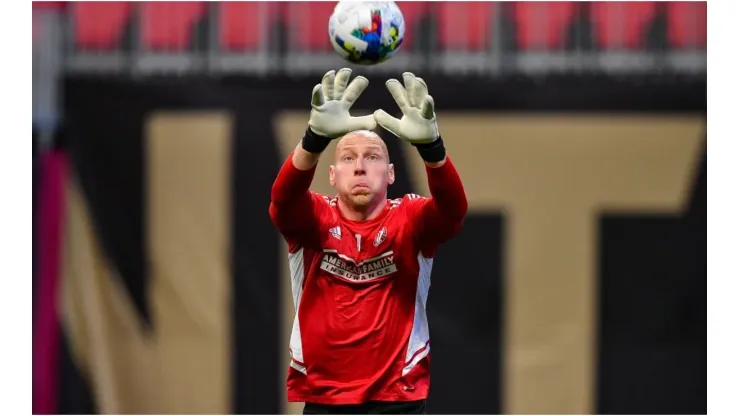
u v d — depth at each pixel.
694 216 28.02
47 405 28.16
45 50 28.08
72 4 28.12
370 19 18.03
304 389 18.94
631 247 28.14
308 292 18.81
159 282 28.27
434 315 28.22
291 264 19.09
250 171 28.25
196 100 28.19
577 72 27.91
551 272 28.14
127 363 28.28
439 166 17.72
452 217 18.27
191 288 28.28
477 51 27.95
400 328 18.77
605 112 27.95
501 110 27.97
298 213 18.19
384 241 18.59
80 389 28.23
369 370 18.61
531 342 28.20
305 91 28.14
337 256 18.64
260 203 28.25
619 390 28.19
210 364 28.31
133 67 28.19
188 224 28.27
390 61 27.84
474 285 28.19
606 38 27.92
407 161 27.75
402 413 18.70
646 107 27.91
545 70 27.91
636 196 28.05
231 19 28.14
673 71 27.89
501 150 28.02
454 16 27.91
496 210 28.11
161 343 28.30
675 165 27.94
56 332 28.23
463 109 27.97
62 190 28.19
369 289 18.64
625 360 28.19
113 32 28.19
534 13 27.95
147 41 28.17
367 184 18.36
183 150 28.25
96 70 28.17
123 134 28.23
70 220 28.20
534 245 28.14
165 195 28.25
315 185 27.02
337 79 17.59
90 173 28.22
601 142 28.02
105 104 28.20
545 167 28.05
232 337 28.31
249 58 28.16
